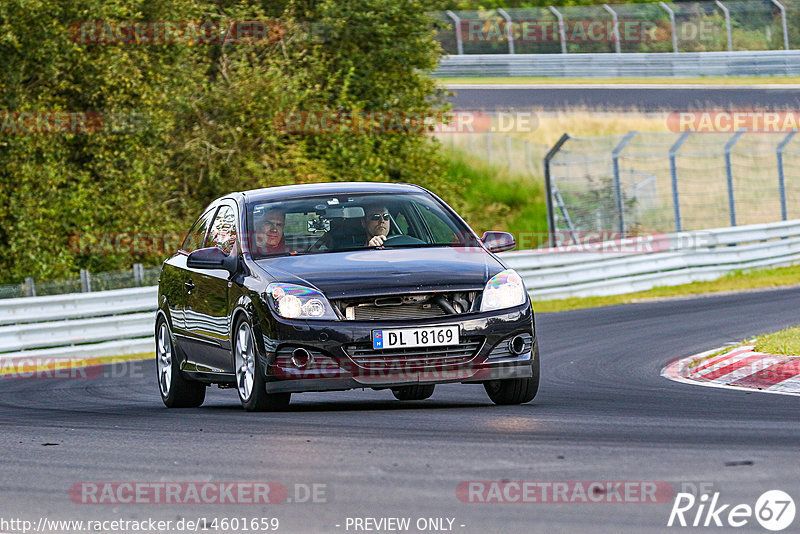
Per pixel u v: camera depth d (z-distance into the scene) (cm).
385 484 1723
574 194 12488
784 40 15525
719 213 12231
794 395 2859
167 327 3338
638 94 14050
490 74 15025
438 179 10238
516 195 13138
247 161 9088
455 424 2352
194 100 8875
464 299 2653
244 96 9050
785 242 8800
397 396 3275
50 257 7762
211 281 2998
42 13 7606
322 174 9175
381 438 2172
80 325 5947
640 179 12475
